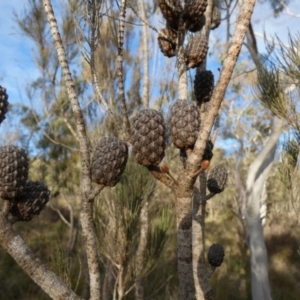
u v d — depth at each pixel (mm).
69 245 6660
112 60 4043
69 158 7242
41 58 4762
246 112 9508
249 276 8148
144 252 2463
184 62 1396
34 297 6184
